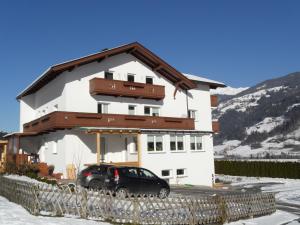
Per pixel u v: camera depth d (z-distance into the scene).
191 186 30.03
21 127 38.94
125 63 34.09
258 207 16.17
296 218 16.42
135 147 32.75
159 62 35.38
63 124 28.61
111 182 18.39
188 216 13.06
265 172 48.22
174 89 37.62
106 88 31.20
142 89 33.66
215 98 43.12
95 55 31.08
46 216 13.23
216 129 41.69
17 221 11.75
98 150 28.25
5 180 18.50
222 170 53.97
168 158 33.50
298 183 38.56
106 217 12.98
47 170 30.19
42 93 36.72
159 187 19.56
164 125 34.22
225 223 14.16
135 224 12.52
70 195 13.72
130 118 32.03
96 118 30.27
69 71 30.50
